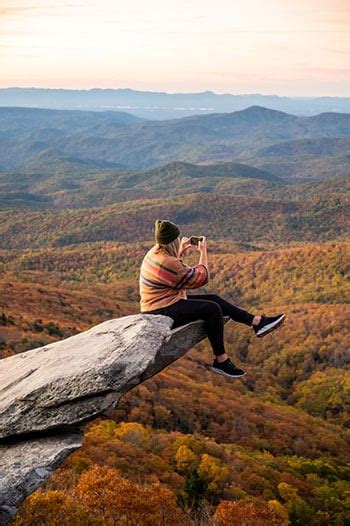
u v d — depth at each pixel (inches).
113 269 6983.3
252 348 3767.2
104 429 1179.3
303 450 1727.4
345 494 1198.9
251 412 1961.1
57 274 6953.7
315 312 4030.5
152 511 396.5
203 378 2500.0
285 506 1034.1
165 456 1072.2
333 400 2733.8
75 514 316.5
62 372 197.2
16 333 2111.2
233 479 1061.8
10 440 207.2
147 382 1873.8
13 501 187.6
